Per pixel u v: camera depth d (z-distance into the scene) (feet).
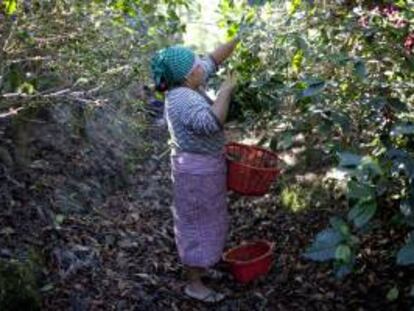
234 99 11.32
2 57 9.98
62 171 13.15
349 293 10.45
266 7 10.64
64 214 12.13
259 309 10.37
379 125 10.33
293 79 11.05
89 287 10.39
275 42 10.55
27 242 10.73
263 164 11.18
